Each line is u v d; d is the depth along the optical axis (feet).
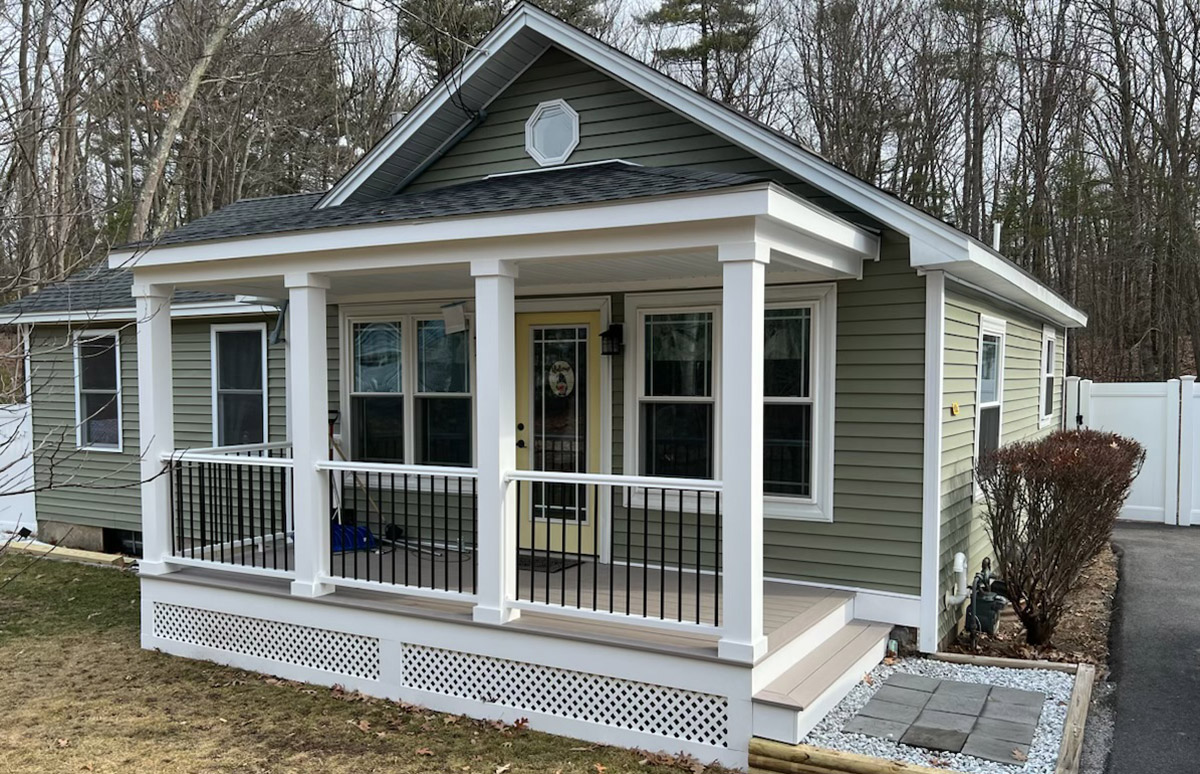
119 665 21.09
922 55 69.97
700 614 17.24
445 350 25.79
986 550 24.93
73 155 32.99
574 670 16.53
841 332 20.12
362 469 19.11
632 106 22.57
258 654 20.65
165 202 61.46
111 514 35.27
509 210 16.47
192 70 48.42
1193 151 58.90
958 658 19.11
